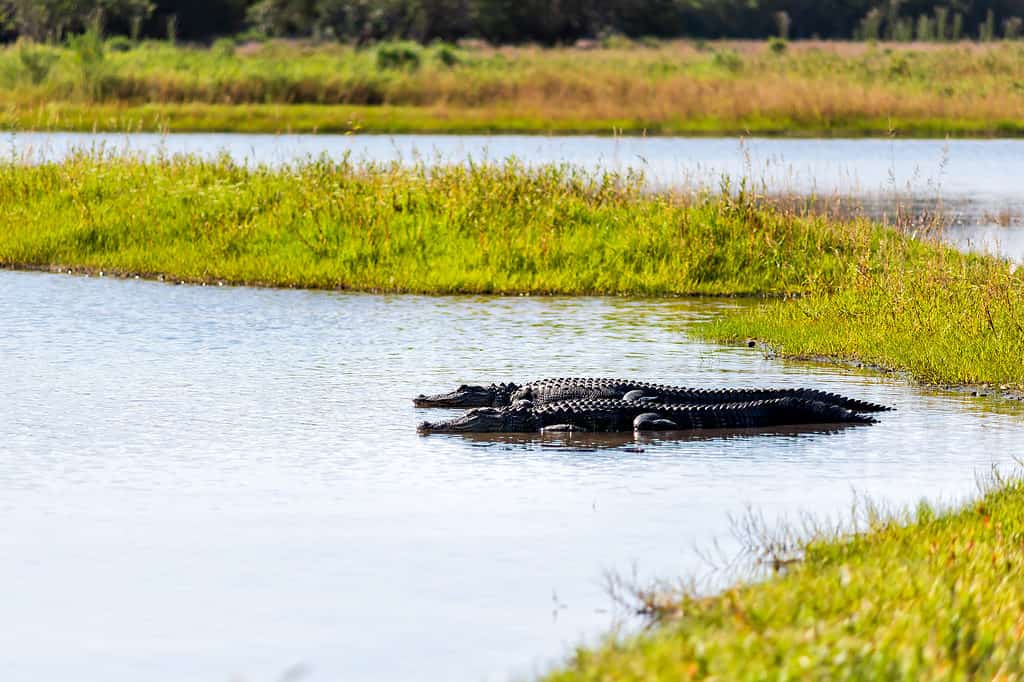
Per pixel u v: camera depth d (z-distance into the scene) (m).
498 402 49.69
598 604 30.28
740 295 79.06
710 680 22.05
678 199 90.62
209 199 91.75
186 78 185.38
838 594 26.84
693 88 186.62
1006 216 109.50
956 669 23.48
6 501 37.78
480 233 84.94
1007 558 29.94
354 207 87.06
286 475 40.62
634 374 55.50
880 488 39.44
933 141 170.12
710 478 40.69
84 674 26.81
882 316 63.16
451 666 27.11
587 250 83.44
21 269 85.94
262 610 30.05
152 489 39.06
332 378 54.53
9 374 54.84
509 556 33.50
